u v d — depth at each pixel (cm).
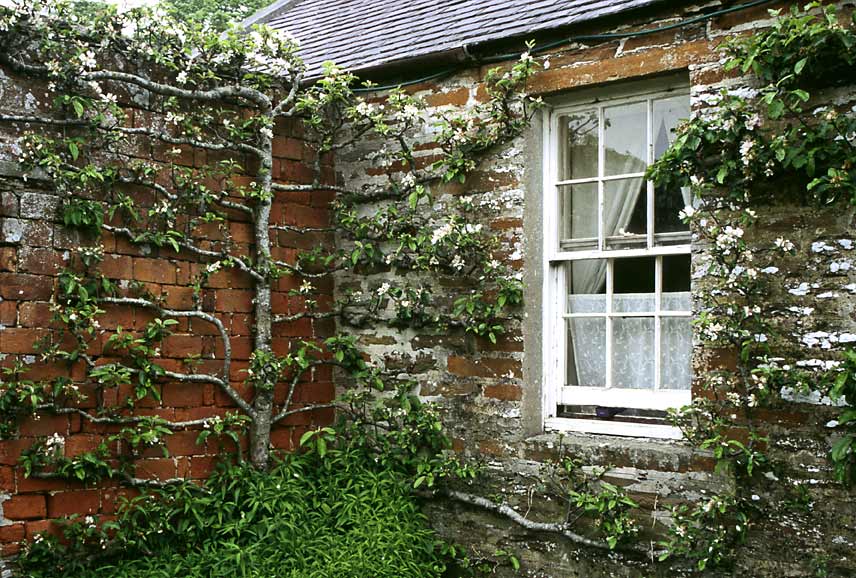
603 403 489
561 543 477
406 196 543
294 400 546
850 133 388
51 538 422
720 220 432
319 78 555
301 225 556
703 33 441
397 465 529
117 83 468
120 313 461
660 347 470
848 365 376
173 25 481
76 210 434
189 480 484
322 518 484
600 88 486
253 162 531
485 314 500
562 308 510
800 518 404
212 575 429
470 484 512
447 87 533
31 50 435
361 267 563
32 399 408
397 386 538
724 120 417
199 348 495
